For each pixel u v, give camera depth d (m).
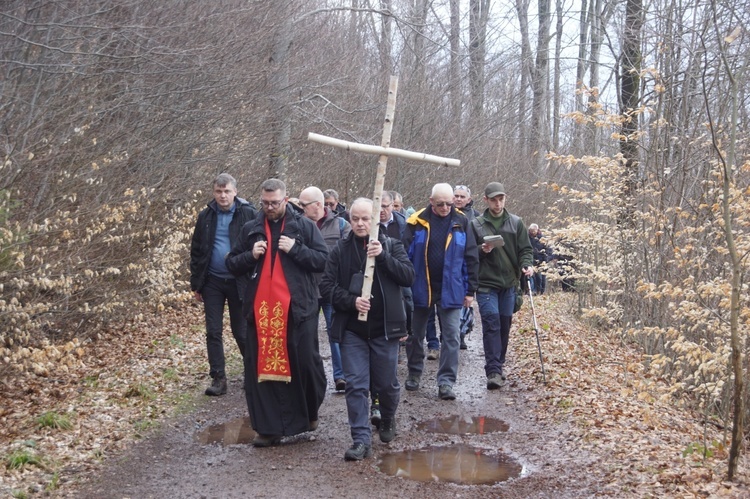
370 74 21.86
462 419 7.43
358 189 19.77
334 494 5.43
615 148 12.59
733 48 9.52
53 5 9.20
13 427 6.64
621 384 8.84
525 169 26.12
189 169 12.18
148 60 9.91
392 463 6.14
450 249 8.02
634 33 11.75
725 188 5.64
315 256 6.42
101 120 10.14
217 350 8.01
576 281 15.12
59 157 8.88
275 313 6.38
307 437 6.75
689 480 5.54
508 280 8.66
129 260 10.03
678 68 11.16
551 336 11.70
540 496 5.42
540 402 7.95
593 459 6.11
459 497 5.42
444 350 8.18
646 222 11.06
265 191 6.48
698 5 9.86
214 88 11.71
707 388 6.92
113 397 7.63
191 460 6.11
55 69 9.09
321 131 16.92
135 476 5.72
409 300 8.70
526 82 26.75
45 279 7.49
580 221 13.41
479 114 24.89
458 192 9.59
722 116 9.75
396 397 6.56
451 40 24.92
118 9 10.05
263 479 5.70
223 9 12.02
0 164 7.95
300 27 16.03
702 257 9.19
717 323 7.39
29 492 5.32
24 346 7.92
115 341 10.09
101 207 9.05
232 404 7.70
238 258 6.59
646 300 10.73
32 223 7.80
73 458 6.01
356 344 6.36
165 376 8.48
